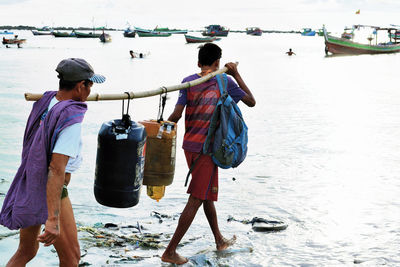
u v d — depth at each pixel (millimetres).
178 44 115812
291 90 21234
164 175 3990
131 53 51531
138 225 4949
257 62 46406
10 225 2852
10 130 10156
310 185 6648
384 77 29891
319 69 37656
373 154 8641
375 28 83250
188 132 4172
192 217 4121
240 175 7191
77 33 150000
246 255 4297
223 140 4043
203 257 4160
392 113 14141
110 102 15695
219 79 4184
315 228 5004
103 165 3355
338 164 7906
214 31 177375
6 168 7105
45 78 23766
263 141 9766
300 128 11453
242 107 15203
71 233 3045
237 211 5535
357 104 16297
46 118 2789
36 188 2779
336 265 4078
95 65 38219
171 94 18875
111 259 4078
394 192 6312
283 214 5445
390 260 4164
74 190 6176
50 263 3947
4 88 18750
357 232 4883
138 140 3355
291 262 4148
